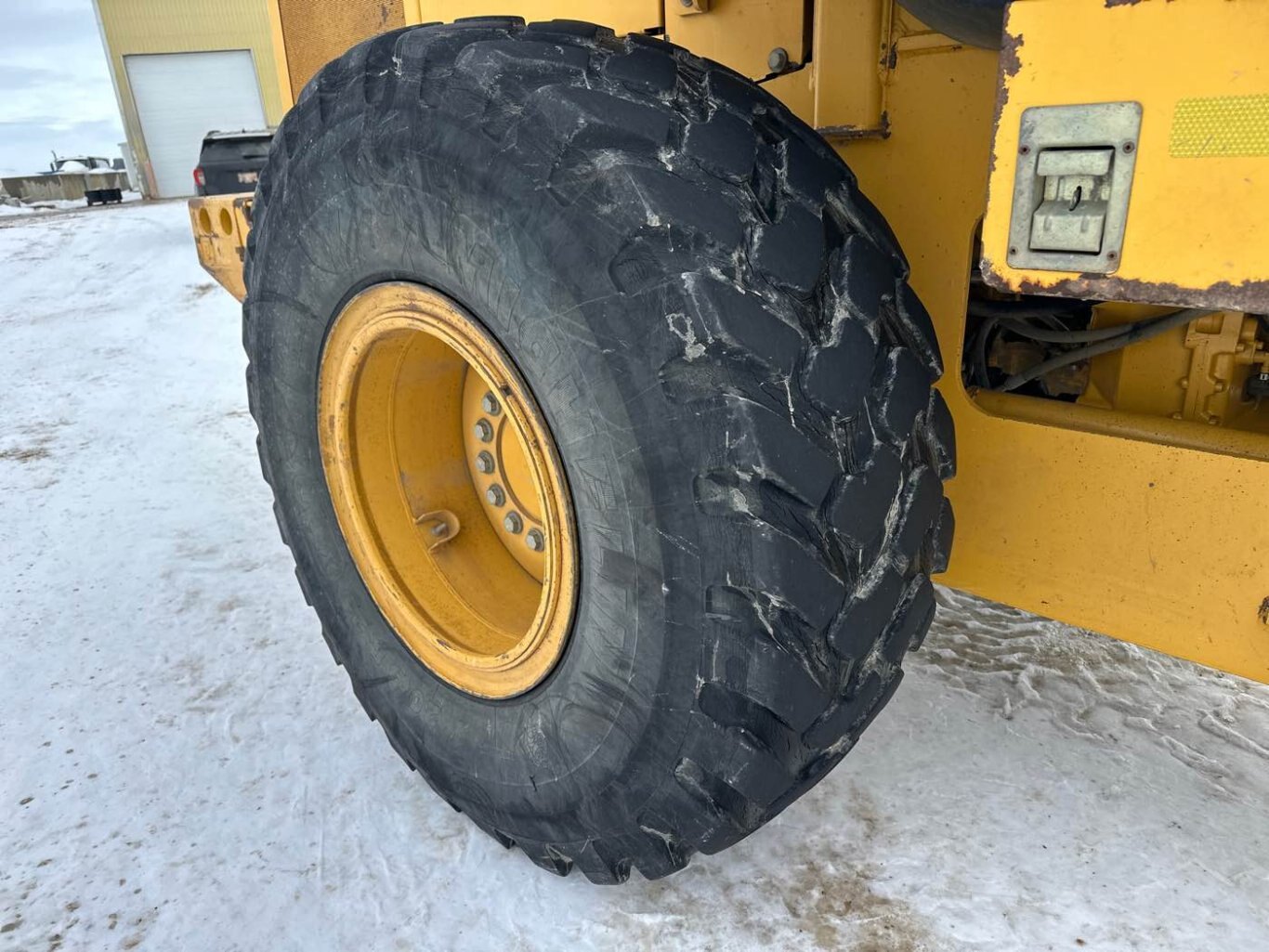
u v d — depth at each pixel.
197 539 3.33
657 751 1.30
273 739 2.17
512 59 1.28
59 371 6.21
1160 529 1.42
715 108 1.25
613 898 1.66
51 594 2.95
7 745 2.20
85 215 18.00
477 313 1.37
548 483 1.37
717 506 1.17
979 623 2.46
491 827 1.70
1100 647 2.33
